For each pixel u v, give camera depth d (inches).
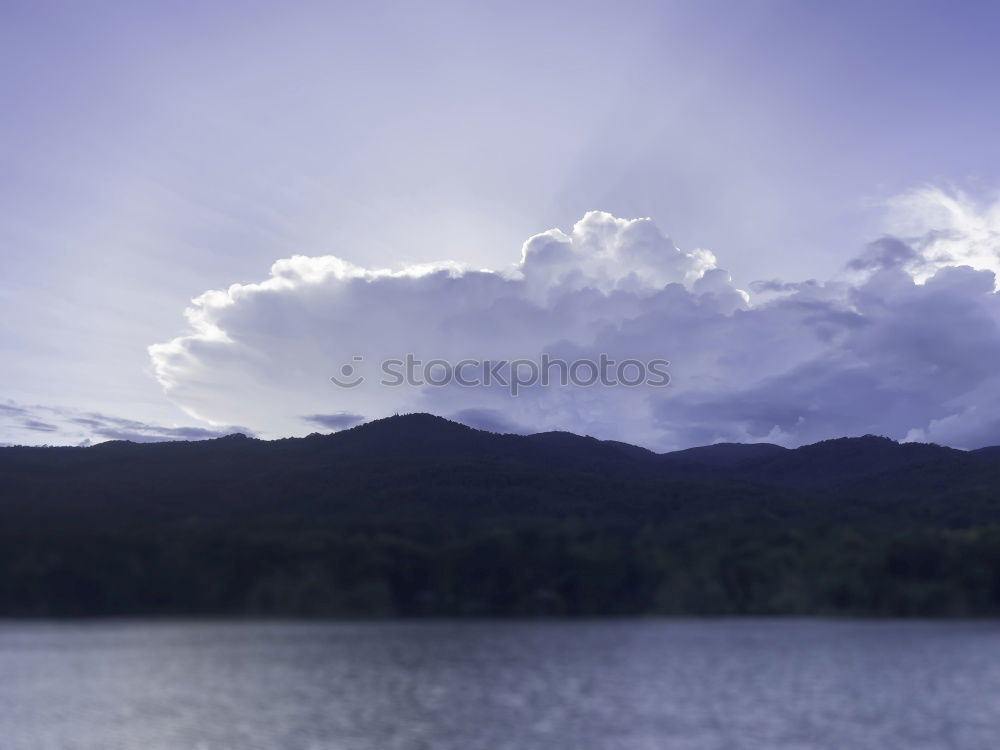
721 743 2997.0
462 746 2970.0
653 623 6210.6
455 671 4239.7
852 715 3356.3
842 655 4690.0
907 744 2984.7
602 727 3203.7
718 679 4028.1
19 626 5920.3
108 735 3137.3
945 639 5260.8
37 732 3176.7
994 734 3102.9
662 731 3137.3
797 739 3043.8
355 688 3855.8
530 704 3553.2
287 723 3277.6
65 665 4414.4
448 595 6648.6
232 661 4522.6
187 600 6422.2
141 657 4630.9
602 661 4520.2
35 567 6269.7
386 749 2957.7
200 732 3157.0
